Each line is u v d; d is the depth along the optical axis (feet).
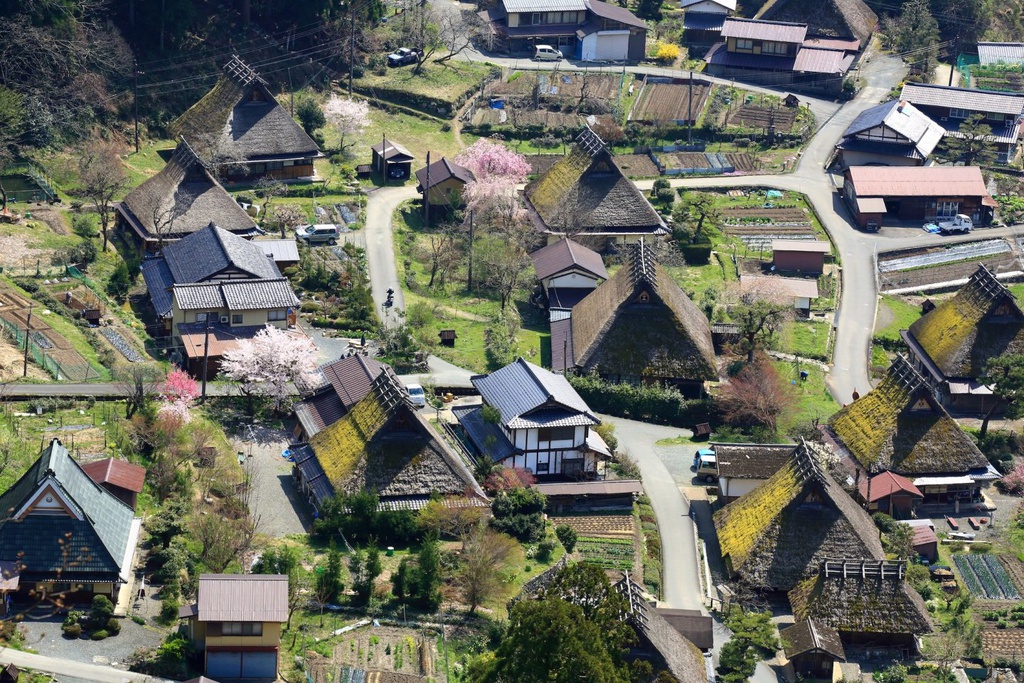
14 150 542.57
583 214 546.26
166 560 318.86
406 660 309.01
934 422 431.02
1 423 370.73
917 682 344.49
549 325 496.64
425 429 369.09
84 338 434.71
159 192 514.68
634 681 302.86
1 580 295.89
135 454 365.20
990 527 417.28
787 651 342.23
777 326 489.67
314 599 323.37
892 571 357.82
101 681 279.69
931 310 515.09
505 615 332.60
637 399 448.65
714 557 382.83
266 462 389.19
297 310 465.06
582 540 377.71
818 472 373.40
